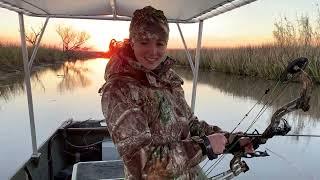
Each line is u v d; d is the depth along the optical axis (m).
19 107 10.78
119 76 1.09
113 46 1.16
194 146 1.06
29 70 3.36
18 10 3.19
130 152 1.01
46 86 16.94
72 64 41.44
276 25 11.87
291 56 10.98
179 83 1.29
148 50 1.07
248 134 1.36
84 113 9.75
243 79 16.08
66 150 3.97
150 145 1.02
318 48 9.94
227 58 19.16
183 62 26.59
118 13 3.55
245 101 10.02
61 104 11.21
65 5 3.00
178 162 1.02
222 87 13.80
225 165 2.77
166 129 1.14
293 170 3.37
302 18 10.90
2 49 23.67
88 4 2.99
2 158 5.76
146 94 1.10
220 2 2.46
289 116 6.50
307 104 1.35
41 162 3.25
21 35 3.33
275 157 3.76
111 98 1.07
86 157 3.95
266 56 13.48
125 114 1.04
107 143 3.77
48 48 39.81
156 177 1.01
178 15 3.25
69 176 3.51
